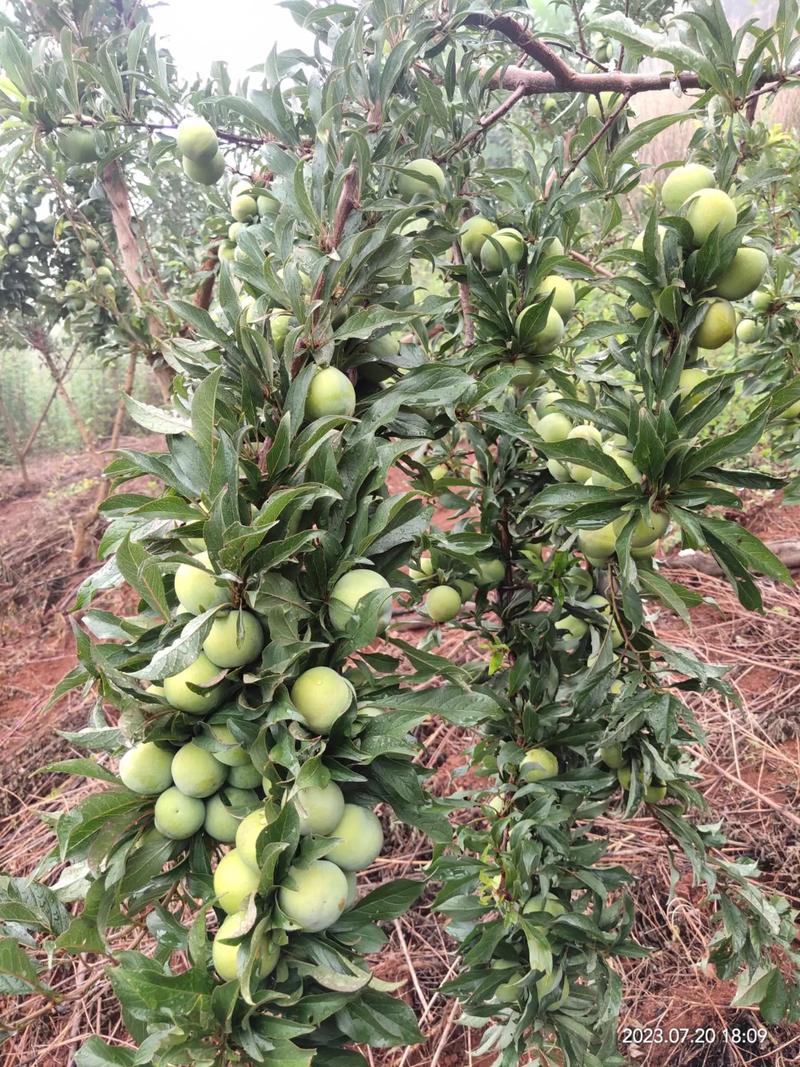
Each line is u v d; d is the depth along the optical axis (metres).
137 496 1.30
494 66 2.05
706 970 2.84
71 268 5.50
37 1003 2.99
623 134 2.47
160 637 1.20
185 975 1.03
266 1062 1.01
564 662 2.10
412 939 3.17
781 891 3.04
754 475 1.40
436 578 2.16
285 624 1.17
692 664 1.65
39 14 3.66
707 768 3.72
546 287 1.86
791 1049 2.58
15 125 2.42
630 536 1.41
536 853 1.68
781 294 2.63
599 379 1.69
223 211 3.28
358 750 1.17
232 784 1.24
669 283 1.50
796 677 4.16
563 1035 1.78
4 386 11.50
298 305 1.36
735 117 1.68
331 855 1.19
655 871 3.19
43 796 4.32
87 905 1.19
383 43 1.82
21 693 5.51
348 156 1.59
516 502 2.07
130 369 6.39
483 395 1.61
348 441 1.36
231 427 1.31
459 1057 2.72
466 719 1.21
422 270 8.15
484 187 2.14
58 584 7.07
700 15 1.58
